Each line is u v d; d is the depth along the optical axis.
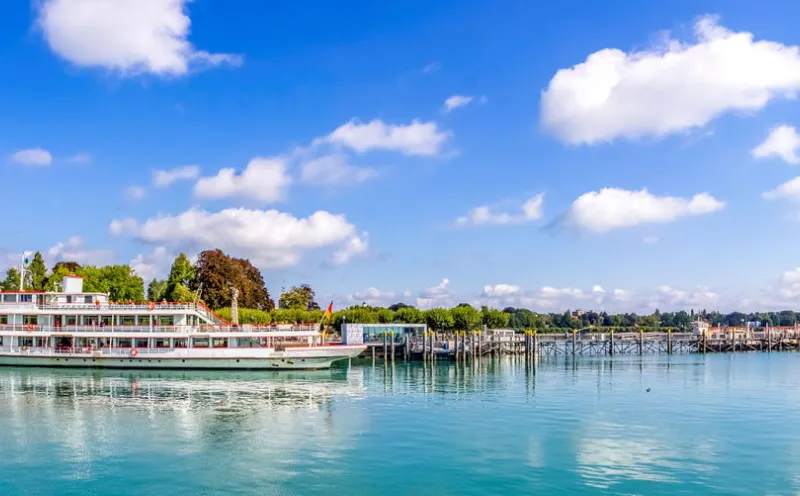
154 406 53.25
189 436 41.66
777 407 53.09
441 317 137.38
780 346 152.00
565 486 30.84
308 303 175.00
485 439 40.44
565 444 39.06
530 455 36.47
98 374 77.25
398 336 120.81
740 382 72.75
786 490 30.31
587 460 35.41
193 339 81.75
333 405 53.84
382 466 34.31
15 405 53.84
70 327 82.06
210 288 135.88
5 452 37.81
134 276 132.12
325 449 38.00
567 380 74.81
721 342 145.75
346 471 33.47
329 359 83.00
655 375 81.81
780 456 36.22
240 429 43.72
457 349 107.06
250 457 36.31
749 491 30.14
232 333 80.81
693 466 34.22
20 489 31.25
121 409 51.78
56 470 34.12
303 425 45.03
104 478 32.72
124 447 38.81
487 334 133.88
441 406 53.34
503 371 88.19
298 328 83.75
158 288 151.25
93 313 81.88
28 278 137.38
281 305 170.75
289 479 32.22
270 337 82.50
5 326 82.94
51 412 50.41
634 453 36.91
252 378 74.44
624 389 65.50
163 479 32.44
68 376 75.19
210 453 37.22
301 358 81.19
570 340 138.50
